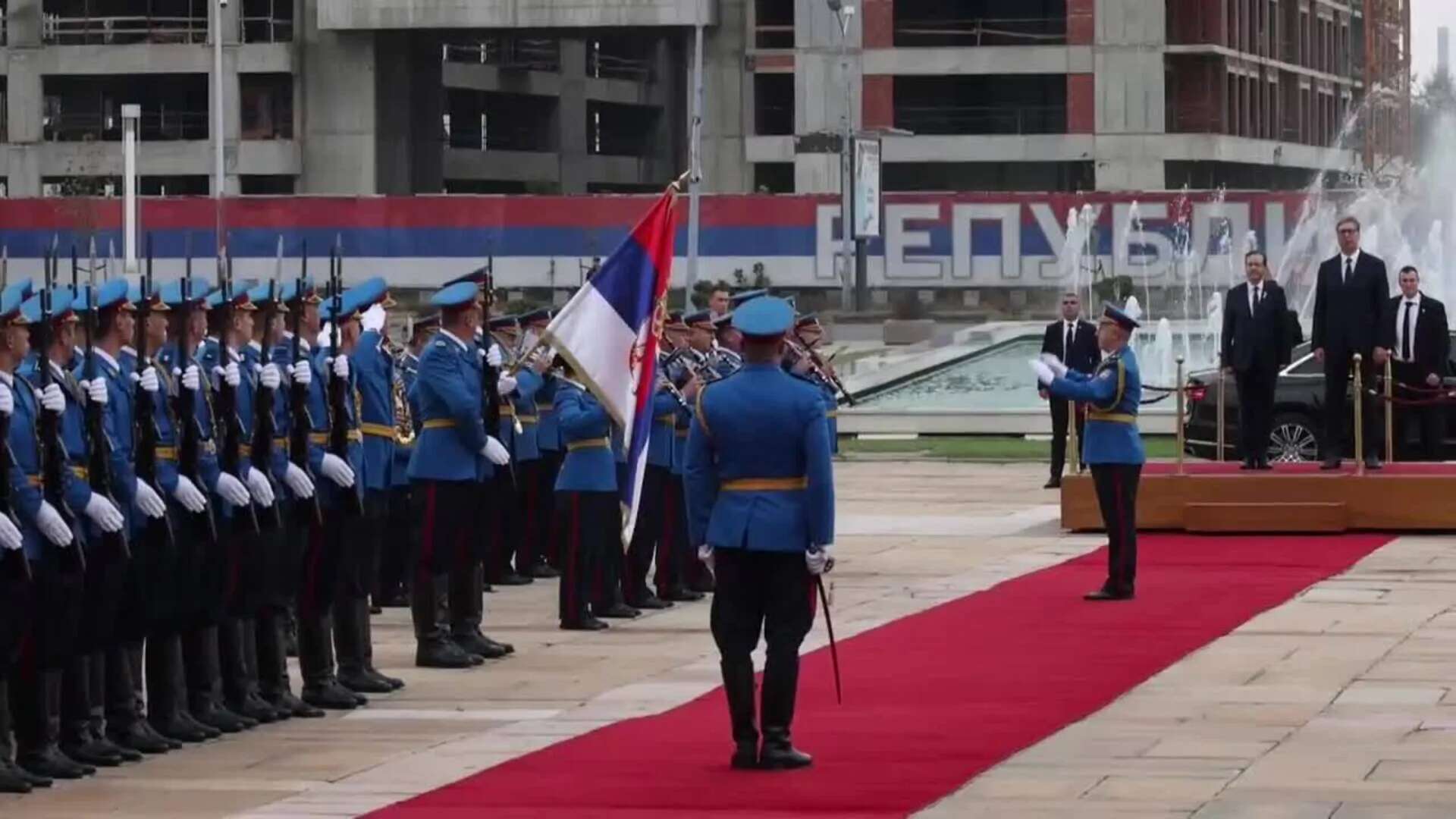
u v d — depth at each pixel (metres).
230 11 85.62
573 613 21.64
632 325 18.66
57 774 14.68
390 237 75.12
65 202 74.38
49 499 14.69
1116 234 75.00
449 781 14.12
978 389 57.41
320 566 17.41
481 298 20.12
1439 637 19.88
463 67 93.12
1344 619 21.19
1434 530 28.56
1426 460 33.53
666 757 14.73
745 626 14.40
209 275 74.62
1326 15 100.12
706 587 24.30
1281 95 94.44
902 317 72.62
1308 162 94.94
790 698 14.29
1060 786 13.52
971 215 75.69
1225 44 87.50
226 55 85.62
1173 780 13.64
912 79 85.94
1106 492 22.80
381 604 23.66
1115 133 84.56
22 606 14.42
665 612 23.19
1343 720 15.75
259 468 16.81
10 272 74.62
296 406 17.20
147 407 15.66
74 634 14.88
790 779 13.87
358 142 85.50
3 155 87.12
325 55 85.50
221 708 16.52
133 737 15.61
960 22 85.94
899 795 13.28
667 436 23.45
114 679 15.65
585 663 19.48
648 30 84.44
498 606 23.52
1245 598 22.83
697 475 14.53
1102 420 22.80
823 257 75.50
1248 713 16.09
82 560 14.78
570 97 98.56
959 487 37.72
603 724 16.22
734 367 24.14
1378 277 28.73
